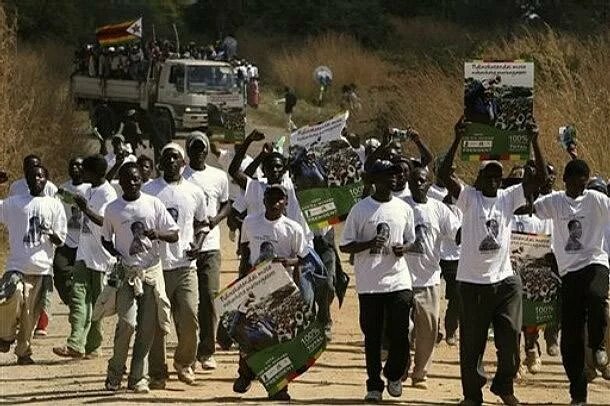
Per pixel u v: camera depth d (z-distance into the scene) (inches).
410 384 866.8
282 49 3988.7
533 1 3425.2
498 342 753.6
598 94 1549.0
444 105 1924.2
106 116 2765.7
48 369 915.4
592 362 868.0
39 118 1811.0
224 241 1739.7
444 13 4035.4
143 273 794.8
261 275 768.3
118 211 796.6
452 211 922.1
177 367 843.4
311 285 786.8
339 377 897.5
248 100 3366.1
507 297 752.3
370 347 781.3
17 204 933.8
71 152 1946.4
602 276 791.1
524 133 756.0
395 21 4033.0
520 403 810.2
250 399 781.3
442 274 1021.2
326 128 908.6
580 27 2960.1
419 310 848.9
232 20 4397.1
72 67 3309.5
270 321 770.2
